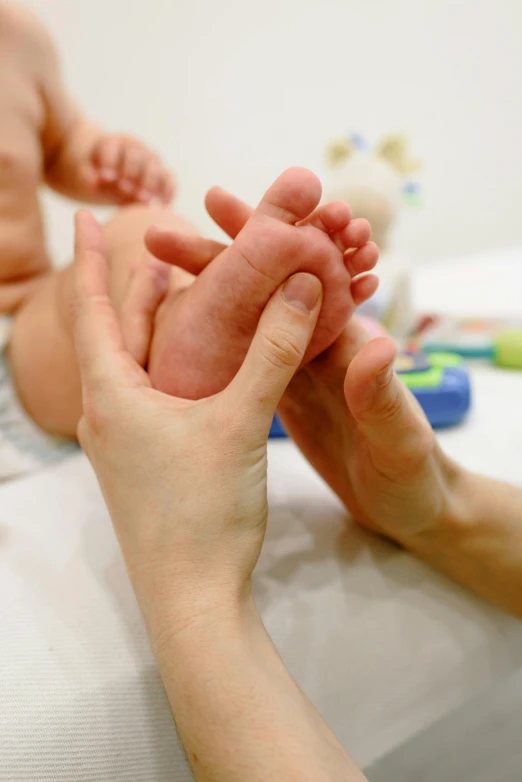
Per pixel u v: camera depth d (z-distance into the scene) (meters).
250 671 0.32
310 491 0.46
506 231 1.61
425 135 1.43
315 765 0.31
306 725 0.32
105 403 0.37
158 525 0.35
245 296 0.37
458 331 0.83
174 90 1.19
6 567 0.40
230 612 0.34
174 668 0.33
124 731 0.34
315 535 0.42
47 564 0.40
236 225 0.39
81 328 0.39
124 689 0.35
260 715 0.31
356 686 0.38
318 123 1.32
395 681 0.38
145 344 0.41
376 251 0.36
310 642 0.38
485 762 0.44
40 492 0.48
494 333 0.80
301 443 0.43
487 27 1.37
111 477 0.36
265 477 0.36
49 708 0.34
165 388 0.39
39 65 0.66
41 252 0.64
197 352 0.38
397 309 0.80
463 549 0.40
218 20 1.17
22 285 0.60
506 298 1.03
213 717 0.32
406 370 0.55
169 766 0.35
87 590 0.38
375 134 1.38
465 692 0.40
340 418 0.40
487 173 1.53
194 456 0.35
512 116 1.48
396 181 0.84
